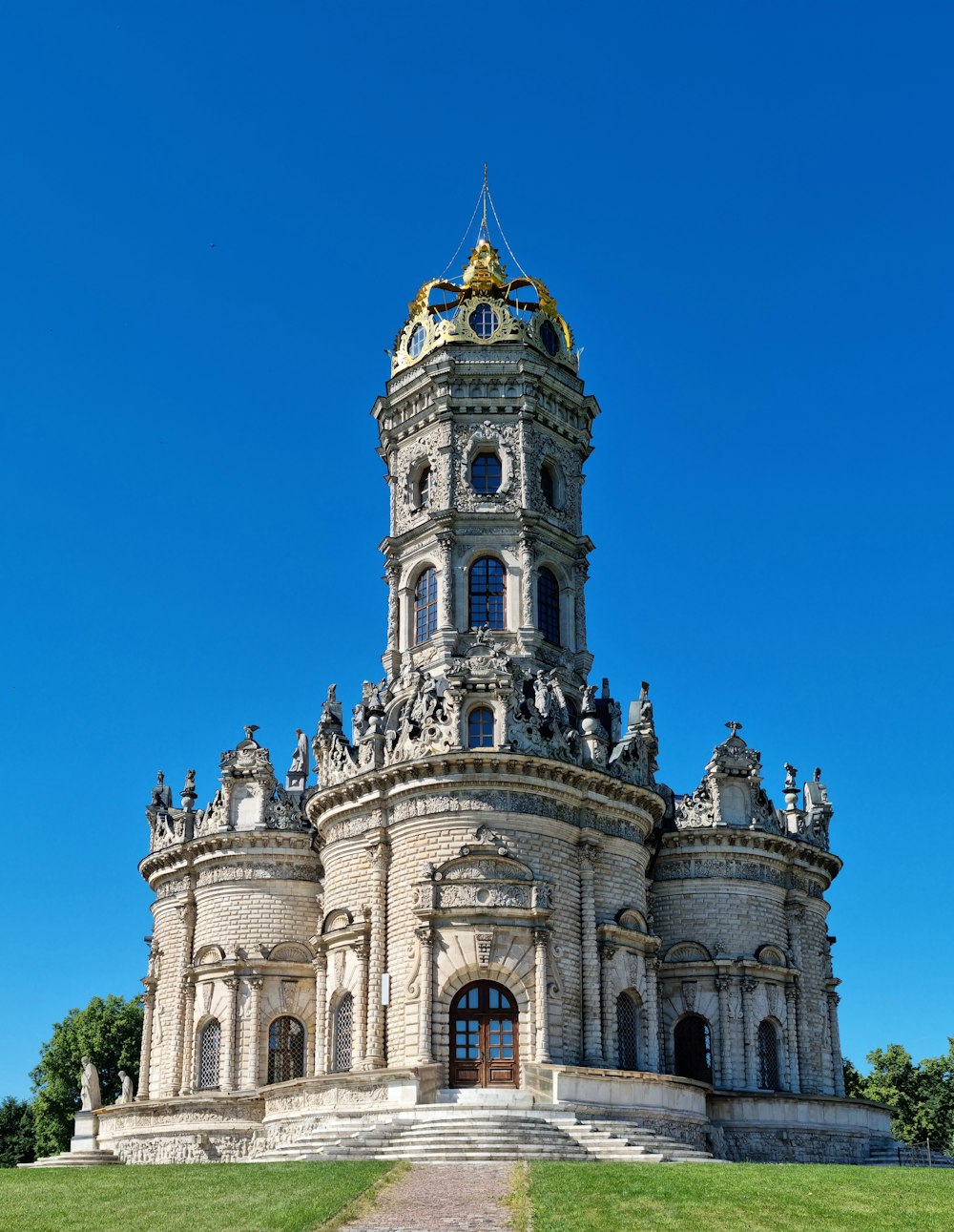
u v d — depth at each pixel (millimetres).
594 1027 65188
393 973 65688
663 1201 36594
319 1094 64188
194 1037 78812
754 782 81250
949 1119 119500
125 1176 45625
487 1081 62438
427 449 78562
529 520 75938
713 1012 77000
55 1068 116125
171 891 83562
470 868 64500
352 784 69250
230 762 81750
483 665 68125
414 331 81562
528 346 78688
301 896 79375
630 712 80062
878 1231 33219
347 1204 36281
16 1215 36719
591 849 67938
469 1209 35938
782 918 80750
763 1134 72438
